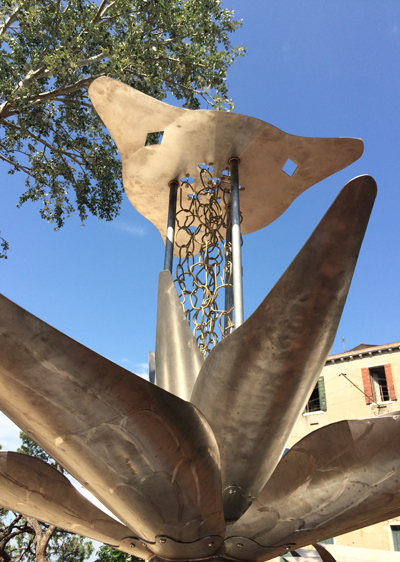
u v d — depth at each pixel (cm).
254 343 377
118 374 311
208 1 1105
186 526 379
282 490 362
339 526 373
